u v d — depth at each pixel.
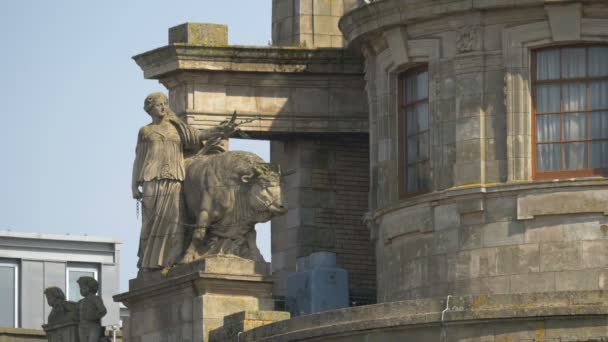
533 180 73.38
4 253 98.06
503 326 63.62
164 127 74.88
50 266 98.88
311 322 67.00
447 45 74.62
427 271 74.75
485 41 74.06
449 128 74.50
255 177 72.88
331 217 82.56
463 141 74.12
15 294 98.06
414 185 75.62
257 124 80.81
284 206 72.81
